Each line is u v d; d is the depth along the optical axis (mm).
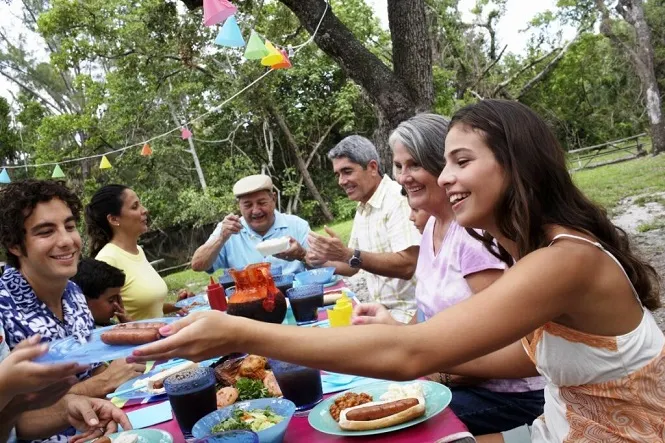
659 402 1197
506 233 1268
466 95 21234
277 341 1014
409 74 7207
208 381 1477
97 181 19516
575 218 1191
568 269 1088
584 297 1129
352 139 3166
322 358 1026
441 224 2123
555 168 1199
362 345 1021
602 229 1220
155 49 15539
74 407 1608
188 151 19531
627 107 30047
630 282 1182
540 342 1276
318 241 2783
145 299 3270
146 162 19922
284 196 22641
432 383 1518
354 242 3309
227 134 21297
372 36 19203
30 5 23000
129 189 3459
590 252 1122
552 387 1333
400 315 2855
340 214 21672
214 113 20609
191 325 971
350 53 7184
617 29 27094
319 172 23266
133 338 1162
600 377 1216
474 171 1220
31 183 2004
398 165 2168
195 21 12594
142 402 1800
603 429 1241
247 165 20594
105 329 1287
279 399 1446
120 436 1422
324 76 21703
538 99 29703
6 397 1156
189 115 19844
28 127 20609
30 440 1708
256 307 2111
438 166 2074
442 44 21594
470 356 1047
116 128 18609
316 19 7180
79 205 2166
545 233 1208
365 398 1457
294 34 12461
